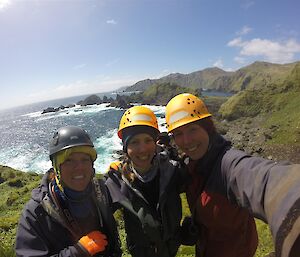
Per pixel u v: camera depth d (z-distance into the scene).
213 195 0.77
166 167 0.90
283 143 14.05
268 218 0.40
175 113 0.84
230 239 0.81
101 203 0.80
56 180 0.74
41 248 0.69
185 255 1.98
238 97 22.58
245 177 0.57
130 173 0.89
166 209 0.89
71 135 0.73
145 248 0.89
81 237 0.73
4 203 3.88
